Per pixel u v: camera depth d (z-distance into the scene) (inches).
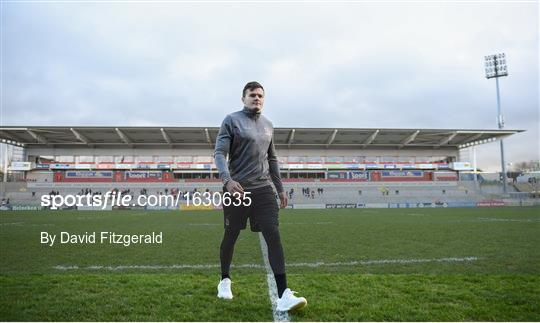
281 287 119.9
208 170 2097.7
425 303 126.6
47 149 2062.0
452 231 406.0
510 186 2071.9
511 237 341.4
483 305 124.9
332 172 2080.5
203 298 133.3
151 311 118.1
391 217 724.7
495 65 1920.5
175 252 255.6
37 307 122.3
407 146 2193.7
